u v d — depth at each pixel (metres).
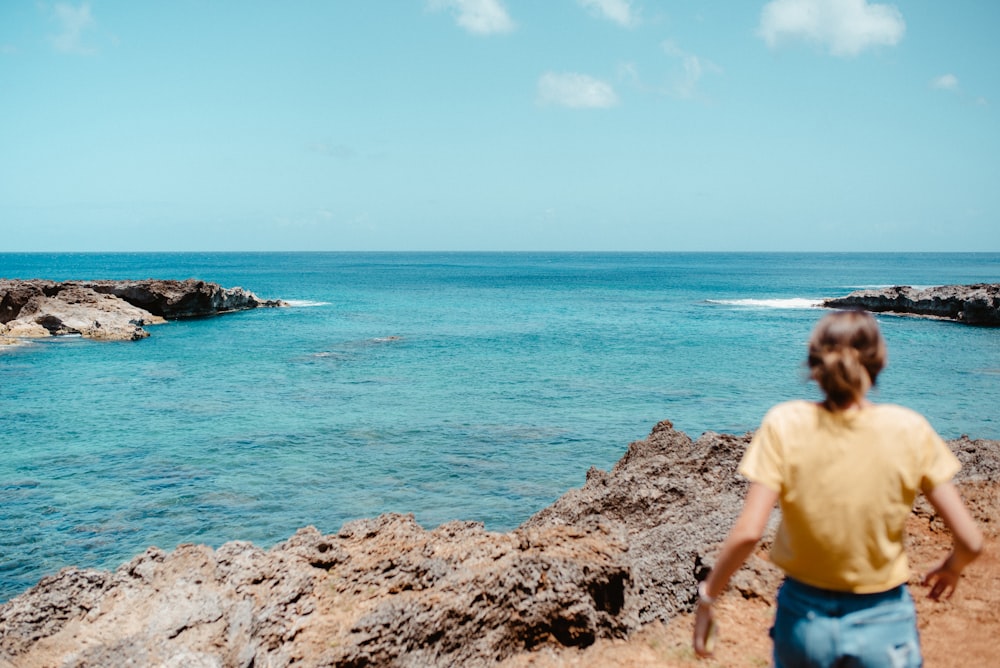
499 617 4.91
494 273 158.38
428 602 4.83
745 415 23.23
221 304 58.59
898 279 126.94
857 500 2.43
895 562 2.46
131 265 193.88
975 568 5.81
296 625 4.84
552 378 29.88
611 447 19.30
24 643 5.13
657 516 7.32
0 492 15.57
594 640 4.96
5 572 11.84
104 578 5.70
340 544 6.09
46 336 42.00
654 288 100.50
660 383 28.78
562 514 7.55
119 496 15.38
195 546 6.10
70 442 19.64
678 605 5.50
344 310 63.38
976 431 21.38
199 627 5.11
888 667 2.40
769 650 4.78
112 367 32.41
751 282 117.25
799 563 2.53
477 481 16.45
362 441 19.80
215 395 26.12
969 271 166.25
